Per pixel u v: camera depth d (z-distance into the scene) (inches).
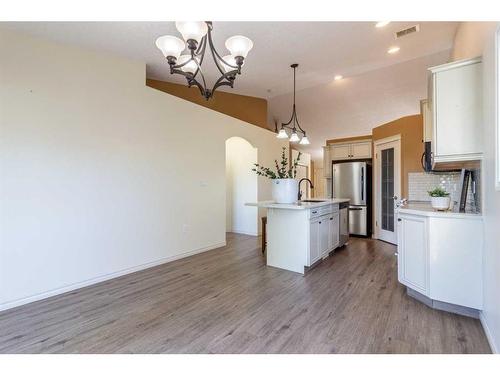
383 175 204.8
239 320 85.1
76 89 112.1
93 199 117.6
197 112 170.6
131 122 132.5
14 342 73.5
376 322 83.0
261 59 141.2
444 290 88.4
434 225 89.7
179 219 157.6
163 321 84.7
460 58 113.4
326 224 150.7
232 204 248.8
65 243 108.6
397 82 193.2
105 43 112.0
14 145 95.3
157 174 145.2
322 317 86.6
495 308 68.1
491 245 72.7
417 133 172.9
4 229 93.3
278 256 138.2
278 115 276.1
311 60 143.4
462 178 96.3
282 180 137.3
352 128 303.9
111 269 124.0
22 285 97.0
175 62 81.0
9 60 94.5
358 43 126.4
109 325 82.4
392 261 150.9
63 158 108.0
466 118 85.0
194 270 135.8
